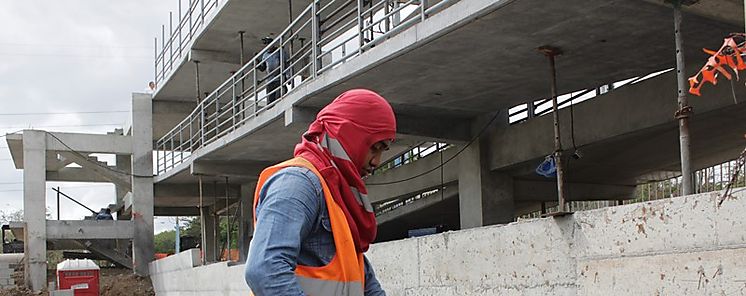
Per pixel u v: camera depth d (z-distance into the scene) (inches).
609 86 545.3
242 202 945.5
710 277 177.5
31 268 883.4
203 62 848.9
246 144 679.7
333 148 102.3
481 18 343.3
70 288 798.5
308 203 95.6
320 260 97.7
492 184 578.9
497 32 364.2
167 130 1102.4
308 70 717.3
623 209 203.9
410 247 306.3
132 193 944.9
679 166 695.1
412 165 719.7
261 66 657.6
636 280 198.5
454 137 572.4
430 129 562.3
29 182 895.7
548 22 349.1
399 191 743.1
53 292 749.3
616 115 480.7
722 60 123.0
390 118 104.2
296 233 92.6
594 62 416.8
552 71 390.0
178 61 889.5
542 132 533.0
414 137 563.5
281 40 594.6
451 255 279.4
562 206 361.7
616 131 480.1
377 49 417.4
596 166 645.9
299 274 96.3
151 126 968.9
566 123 516.1
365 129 102.2
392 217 828.6
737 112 461.7
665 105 446.3
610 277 207.3
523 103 519.2
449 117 567.2
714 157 649.6
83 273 807.1
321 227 98.0
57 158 977.5
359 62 434.3
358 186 103.7
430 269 292.5
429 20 372.5
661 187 821.2
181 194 962.7
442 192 677.3
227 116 952.3
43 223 895.7
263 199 97.0
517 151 551.8
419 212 800.9
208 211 1170.6
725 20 329.1
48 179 1040.2
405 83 461.7
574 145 478.6
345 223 99.7
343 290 98.3
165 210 1165.7
